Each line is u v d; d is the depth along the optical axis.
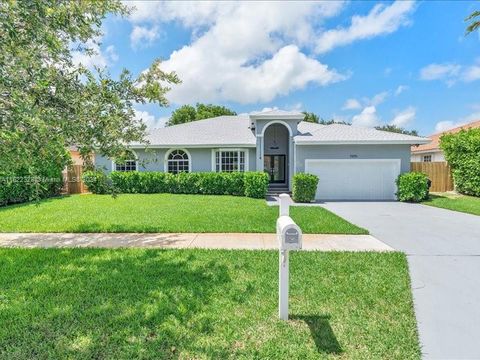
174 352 3.09
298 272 5.33
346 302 4.24
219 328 3.54
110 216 10.72
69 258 6.15
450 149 18.61
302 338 3.37
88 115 5.36
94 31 5.63
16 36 3.34
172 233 8.42
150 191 18.59
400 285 4.80
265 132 22.11
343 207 14.13
